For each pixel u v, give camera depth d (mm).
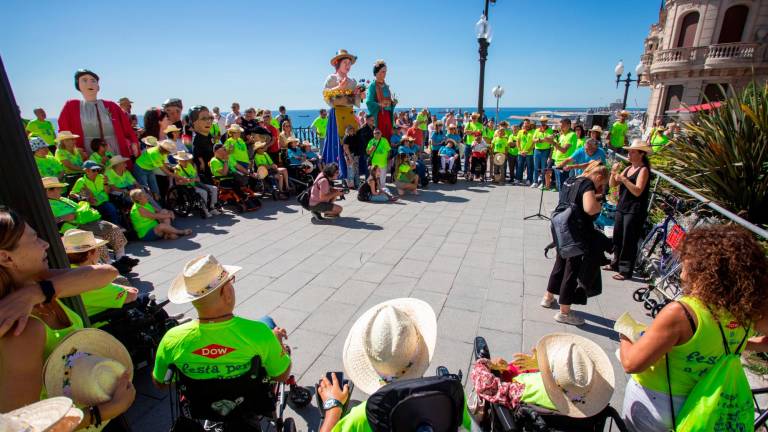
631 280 5180
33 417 1070
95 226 5281
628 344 1921
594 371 2074
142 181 8086
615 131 12648
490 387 2182
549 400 2068
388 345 1633
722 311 1617
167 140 8102
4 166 1808
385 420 1258
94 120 7426
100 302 2971
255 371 1952
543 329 4031
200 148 8961
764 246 4750
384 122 11406
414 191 10492
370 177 9664
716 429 1629
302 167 10609
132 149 8047
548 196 10266
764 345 1867
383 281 5148
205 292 1856
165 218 6891
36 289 1461
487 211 8758
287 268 5578
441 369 2123
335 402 1804
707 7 24406
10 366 1411
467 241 6734
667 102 27297
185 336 1938
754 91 7059
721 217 5527
